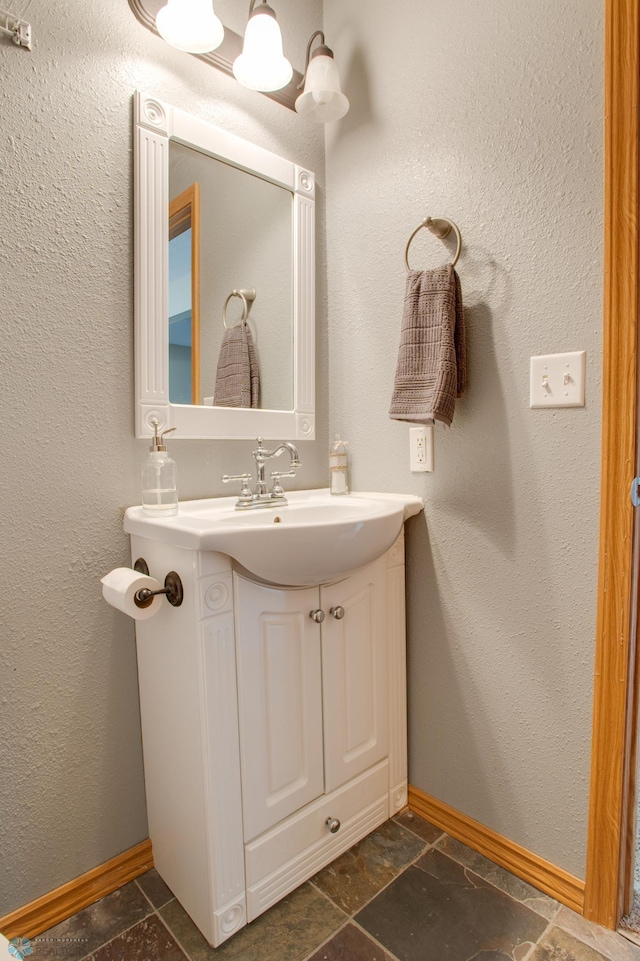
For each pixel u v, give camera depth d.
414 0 1.25
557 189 1.00
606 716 0.97
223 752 0.93
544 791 1.09
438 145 1.21
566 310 1.00
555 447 1.03
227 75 1.29
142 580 0.91
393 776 1.30
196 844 0.96
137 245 1.11
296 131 1.44
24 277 0.97
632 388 0.91
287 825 1.05
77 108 1.03
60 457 1.03
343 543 0.96
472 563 1.19
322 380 1.53
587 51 0.95
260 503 1.23
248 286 1.34
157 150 1.14
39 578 1.01
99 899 1.08
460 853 1.19
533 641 1.09
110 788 1.12
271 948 0.96
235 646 0.95
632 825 1.00
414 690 1.34
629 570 0.93
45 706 1.03
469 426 1.17
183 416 1.21
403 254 1.31
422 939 0.97
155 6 1.11
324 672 1.11
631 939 0.96
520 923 1.00
